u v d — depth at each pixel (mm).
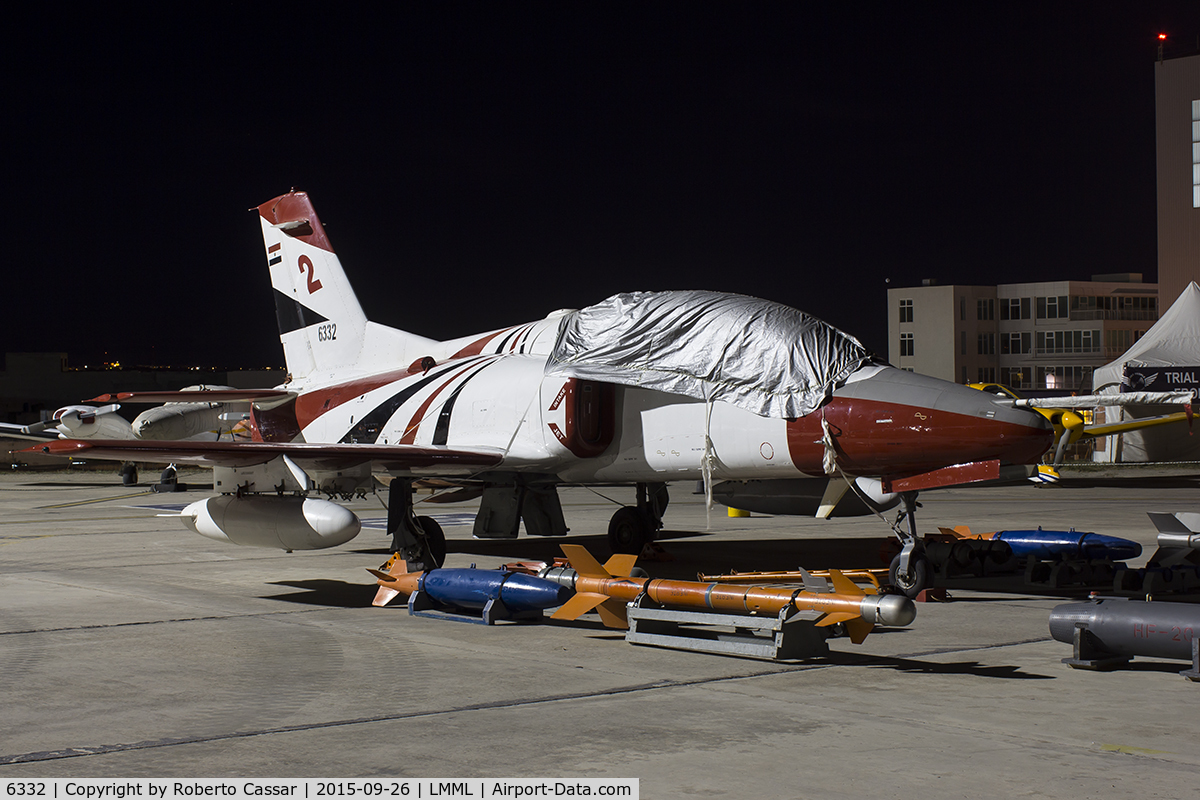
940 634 7859
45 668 6824
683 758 4758
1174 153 42906
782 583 9852
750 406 9578
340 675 6578
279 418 15289
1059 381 70438
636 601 7637
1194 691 6008
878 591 9250
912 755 4785
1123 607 6523
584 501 24266
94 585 10914
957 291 71312
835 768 4598
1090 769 4562
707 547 14453
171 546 14852
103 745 5051
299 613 9117
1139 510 18922
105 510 21922
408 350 14297
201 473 39938
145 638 7902
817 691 6066
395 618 8844
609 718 5465
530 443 11336
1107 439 34000
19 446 44344
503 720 5441
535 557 13375
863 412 8961
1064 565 10234
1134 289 71375
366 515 20391
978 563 11008
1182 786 4340
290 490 10641
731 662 6945
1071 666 6656
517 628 8336
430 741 5062
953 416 8547
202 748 4980
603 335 11062
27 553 13969
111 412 29703
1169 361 29922
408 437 12859
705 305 10477
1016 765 4625
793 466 9578
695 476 10789
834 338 9719
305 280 15977
